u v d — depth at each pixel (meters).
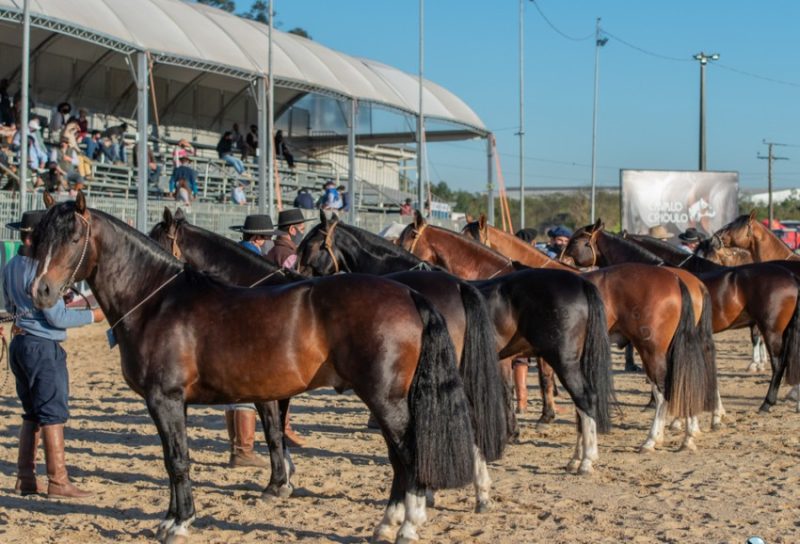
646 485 8.32
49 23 20.77
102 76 30.84
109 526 7.06
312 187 34.12
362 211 35.81
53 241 6.50
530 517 7.22
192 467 9.16
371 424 11.34
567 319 8.27
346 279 6.40
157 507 7.63
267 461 9.26
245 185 31.53
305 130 37.81
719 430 11.04
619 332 9.91
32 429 8.03
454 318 7.16
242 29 29.84
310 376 6.37
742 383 15.07
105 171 26.48
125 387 14.53
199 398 6.62
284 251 10.01
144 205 21.88
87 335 21.75
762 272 11.71
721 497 7.82
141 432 11.01
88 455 9.67
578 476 8.66
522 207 36.16
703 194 32.59
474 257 10.30
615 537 6.66
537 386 15.09
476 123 36.38
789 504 7.56
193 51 24.69
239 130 35.97
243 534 6.85
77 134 26.22
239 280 8.22
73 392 14.00
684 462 9.28
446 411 6.18
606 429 8.59
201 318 6.50
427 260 10.35
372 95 31.33
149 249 6.75
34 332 7.72
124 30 22.92
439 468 6.11
